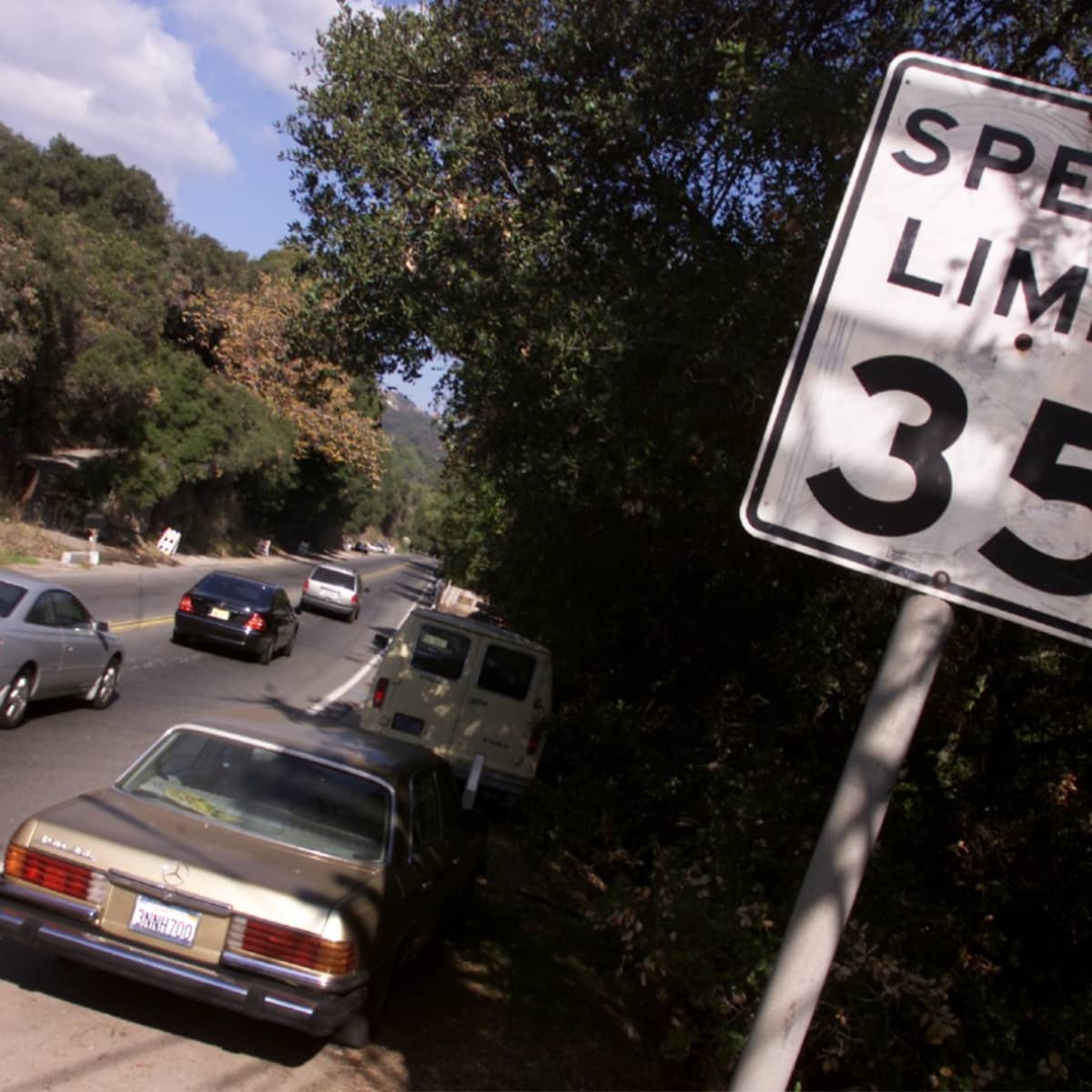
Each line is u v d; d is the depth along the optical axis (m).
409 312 7.99
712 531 8.55
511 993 7.01
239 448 44.47
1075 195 2.20
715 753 9.20
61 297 29.17
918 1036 4.85
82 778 9.72
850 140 6.51
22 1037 4.98
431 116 8.76
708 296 7.05
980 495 2.11
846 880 1.94
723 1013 5.02
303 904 5.10
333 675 22.72
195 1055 5.20
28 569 27.28
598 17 7.88
